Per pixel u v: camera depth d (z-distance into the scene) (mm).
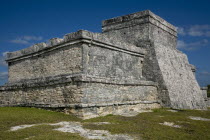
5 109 13867
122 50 17781
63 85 12734
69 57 15062
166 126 10188
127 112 14281
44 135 7461
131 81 15703
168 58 21875
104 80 13172
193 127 10414
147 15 20781
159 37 22422
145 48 20656
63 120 10789
